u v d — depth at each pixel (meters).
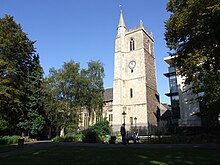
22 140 25.91
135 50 61.97
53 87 45.53
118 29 65.19
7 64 33.41
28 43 37.25
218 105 25.77
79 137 35.62
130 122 56.53
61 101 45.84
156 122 58.19
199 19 18.11
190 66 19.70
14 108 34.22
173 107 46.06
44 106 45.12
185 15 19.09
